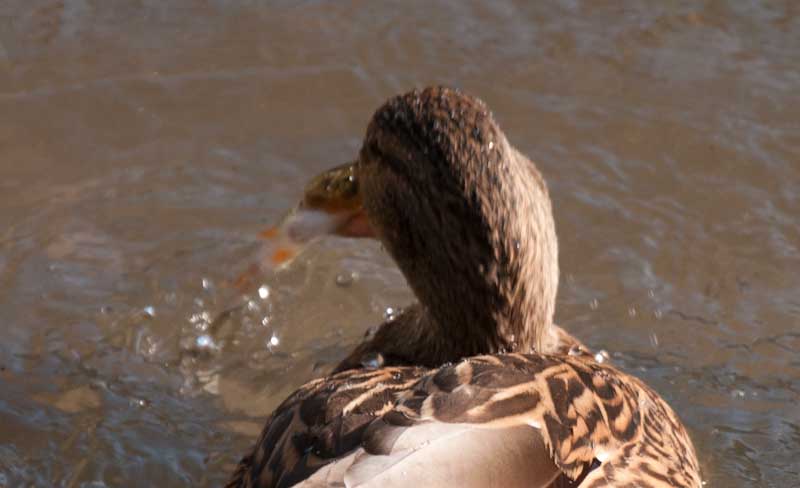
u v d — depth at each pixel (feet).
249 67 44.39
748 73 43.98
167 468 31.81
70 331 36.58
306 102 43.32
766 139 41.73
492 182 27.94
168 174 41.22
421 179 28.43
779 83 43.55
